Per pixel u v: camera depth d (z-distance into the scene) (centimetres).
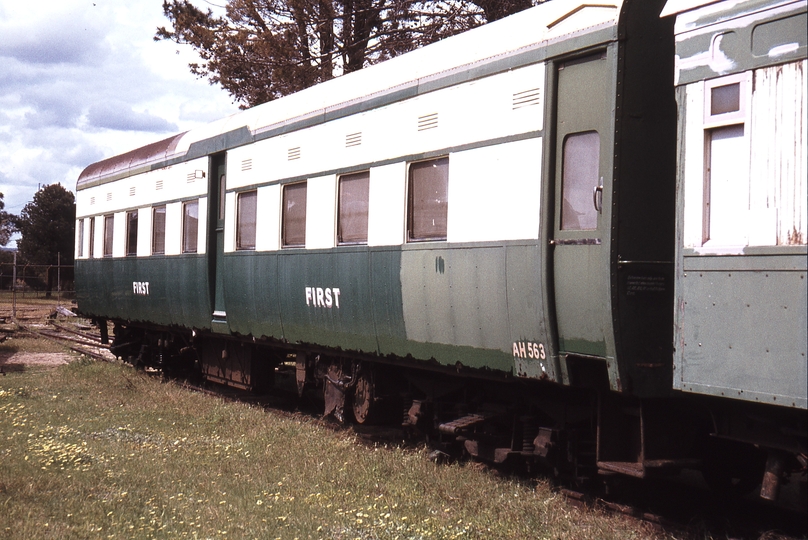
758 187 475
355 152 862
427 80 759
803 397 446
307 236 946
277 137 1014
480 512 615
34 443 847
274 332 1020
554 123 624
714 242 497
